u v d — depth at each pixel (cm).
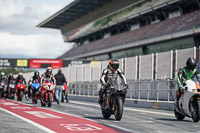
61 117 1316
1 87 3148
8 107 1811
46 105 2181
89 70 3888
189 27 5806
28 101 2652
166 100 2258
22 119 1197
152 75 2958
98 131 928
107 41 9381
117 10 8712
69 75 4475
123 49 8100
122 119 1302
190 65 1236
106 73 1273
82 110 1773
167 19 7262
